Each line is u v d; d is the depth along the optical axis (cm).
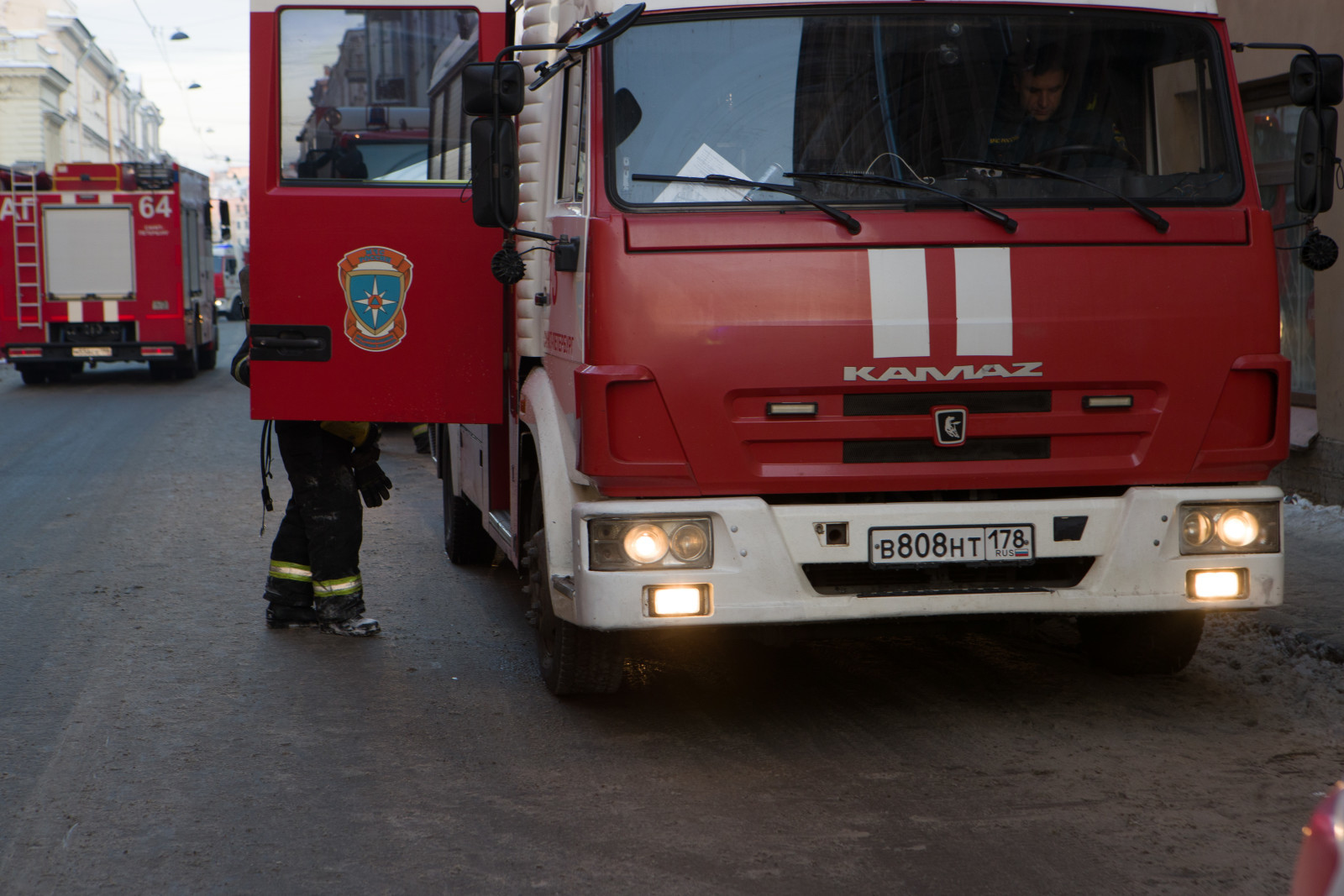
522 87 483
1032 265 460
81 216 2284
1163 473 475
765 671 593
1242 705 534
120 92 7806
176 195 2295
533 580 567
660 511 457
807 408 455
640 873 385
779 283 452
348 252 600
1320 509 894
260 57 596
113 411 1880
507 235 488
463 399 605
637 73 468
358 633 667
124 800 449
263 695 569
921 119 474
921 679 577
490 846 408
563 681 538
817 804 436
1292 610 637
